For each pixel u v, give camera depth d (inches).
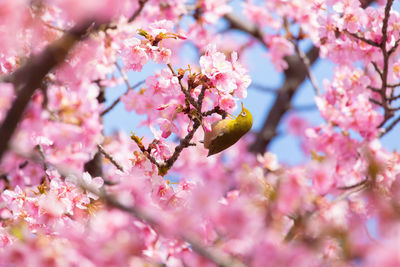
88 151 290.7
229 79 265.4
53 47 145.0
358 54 358.3
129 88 334.6
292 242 193.6
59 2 137.2
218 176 410.3
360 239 175.8
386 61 324.5
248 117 295.0
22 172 336.2
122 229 226.7
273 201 212.5
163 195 273.9
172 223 206.5
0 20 176.2
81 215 271.9
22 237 220.1
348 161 307.6
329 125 322.7
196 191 211.3
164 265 241.0
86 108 256.8
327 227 184.2
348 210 251.8
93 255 216.7
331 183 283.1
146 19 356.8
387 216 175.5
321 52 367.9
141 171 279.9
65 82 248.8
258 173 230.7
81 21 140.6
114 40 279.7
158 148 288.2
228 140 293.9
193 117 280.2
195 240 179.0
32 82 149.4
